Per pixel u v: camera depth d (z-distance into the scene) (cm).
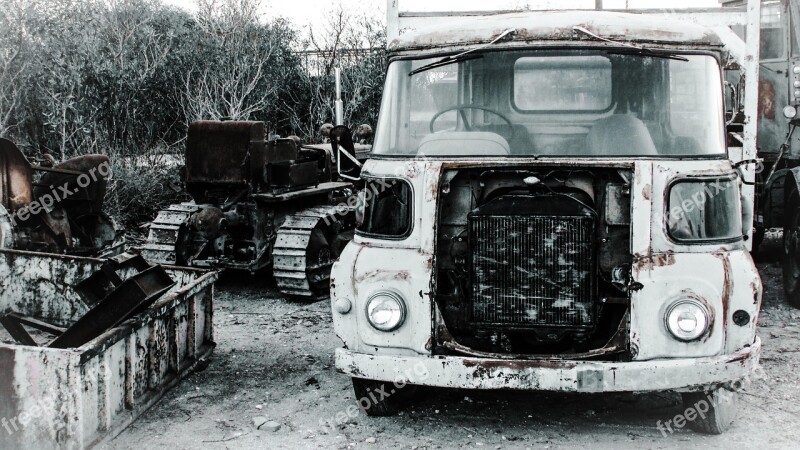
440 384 443
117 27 1402
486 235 454
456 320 475
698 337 432
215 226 764
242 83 1541
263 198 804
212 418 509
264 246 827
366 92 1786
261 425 493
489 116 498
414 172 478
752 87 610
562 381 430
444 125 505
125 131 1248
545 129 490
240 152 800
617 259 464
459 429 492
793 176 794
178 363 547
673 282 438
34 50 1164
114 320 474
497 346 463
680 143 475
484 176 479
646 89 484
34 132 1161
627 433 482
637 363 428
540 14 508
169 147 1295
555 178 473
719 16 620
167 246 792
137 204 1166
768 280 899
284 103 1702
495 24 502
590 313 447
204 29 1595
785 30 898
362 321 466
